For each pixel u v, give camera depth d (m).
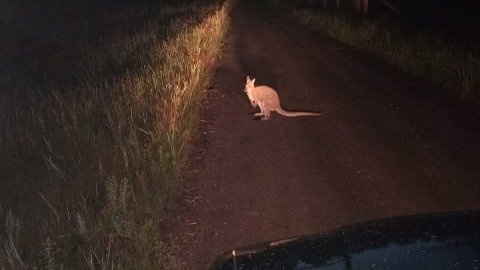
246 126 10.66
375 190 7.33
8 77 16.61
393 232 2.66
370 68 16.36
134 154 7.87
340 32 24.20
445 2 28.70
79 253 5.45
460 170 7.95
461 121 10.50
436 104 11.80
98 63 17.20
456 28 22.81
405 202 6.92
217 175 8.08
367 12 29.25
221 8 41.78
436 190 7.27
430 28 22.22
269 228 6.37
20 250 5.54
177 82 11.90
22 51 24.27
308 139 9.68
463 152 8.73
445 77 13.63
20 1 47.03
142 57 16.78
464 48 16.44
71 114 9.91
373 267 2.36
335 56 19.06
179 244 6.04
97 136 8.79
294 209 6.84
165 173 7.23
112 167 7.58
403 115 11.00
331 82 14.52
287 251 2.69
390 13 29.70
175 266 5.38
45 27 34.53
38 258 5.40
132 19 36.75
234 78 15.45
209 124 10.85
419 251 2.41
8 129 9.37
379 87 13.66
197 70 13.67
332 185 7.55
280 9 46.09
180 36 19.77
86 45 22.92
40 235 5.79
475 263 2.27
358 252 2.51
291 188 7.50
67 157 8.08
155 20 34.06
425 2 30.05
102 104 10.53
